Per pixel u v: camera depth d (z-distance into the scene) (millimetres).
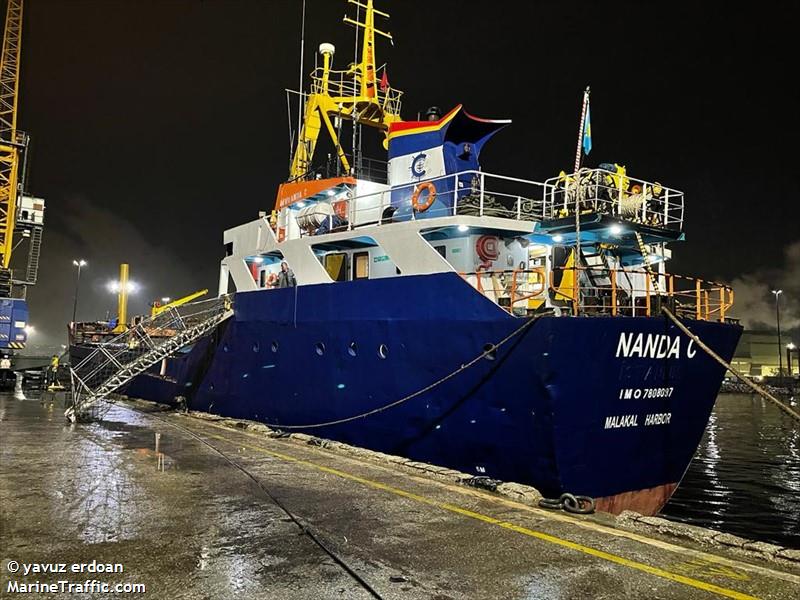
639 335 9781
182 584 4711
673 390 10680
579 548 5695
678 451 11297
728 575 5039
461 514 6809
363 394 12469
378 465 9727
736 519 12891
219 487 8047
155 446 11492
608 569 5160
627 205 11266
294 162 20562
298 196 16641
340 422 13016
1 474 8773
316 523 6422
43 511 6742
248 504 7176
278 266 18047
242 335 16359
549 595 4617
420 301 11242
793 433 30141
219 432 13672
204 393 18281
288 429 14523
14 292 44875
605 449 10031
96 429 14148
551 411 9359
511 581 4883
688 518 12953
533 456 9797
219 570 5023
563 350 9211
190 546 5629
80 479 8453
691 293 10977
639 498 10781
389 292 11852
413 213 12688
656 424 10641
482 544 5789
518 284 11586
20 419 16266
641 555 5516
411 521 6523
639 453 10539
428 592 4645
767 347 91062
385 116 19547
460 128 13438
